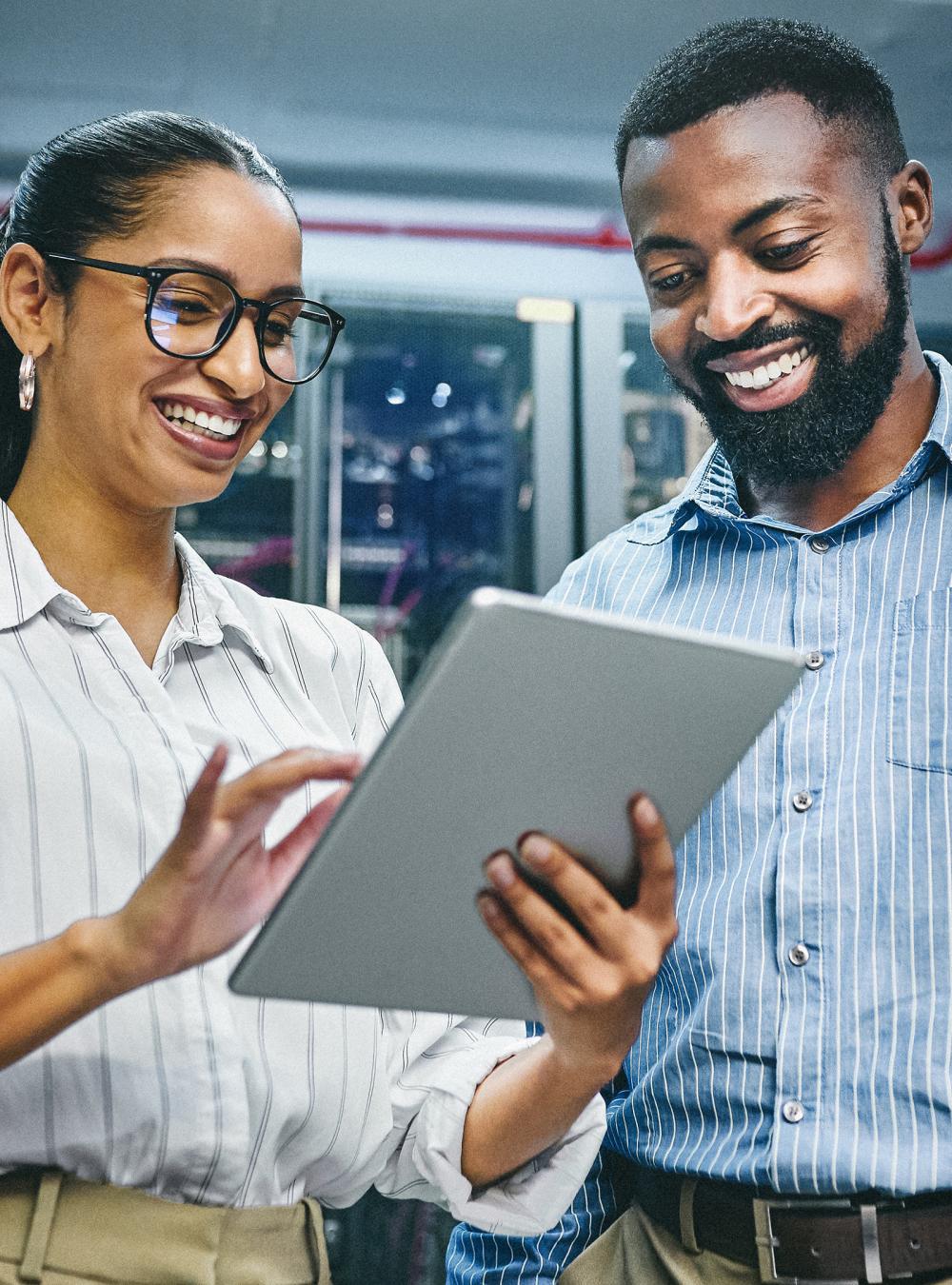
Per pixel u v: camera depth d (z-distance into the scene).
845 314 1.37
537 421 3.98
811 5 3.30
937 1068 1.23
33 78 3.55
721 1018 1.32
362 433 4.59
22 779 1.13
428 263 4.02
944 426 1.40
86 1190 1.09
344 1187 1.30
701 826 1.40
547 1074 1.18
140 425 1.21
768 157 1.36
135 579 1.30
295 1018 1.22
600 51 3.48
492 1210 1.27
